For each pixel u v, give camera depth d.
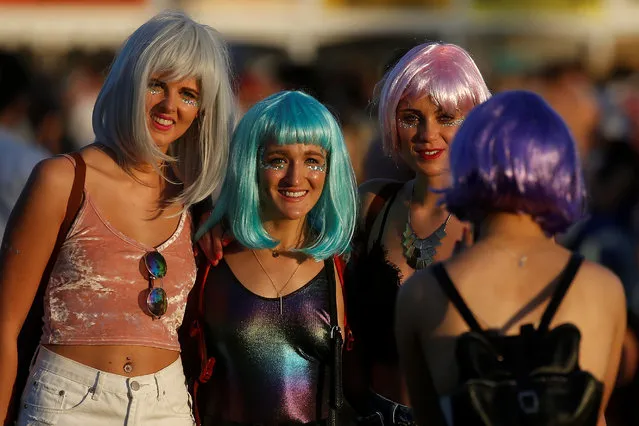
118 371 7.25
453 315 5.94
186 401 7.71
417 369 6.23
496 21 23.88
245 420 7.84
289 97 7.97
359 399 8.42
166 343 7.49
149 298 7.38
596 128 22.36
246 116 8.01
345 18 23.92
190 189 7.88
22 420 7.26
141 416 7.26
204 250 7.99
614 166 15.16
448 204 6.11
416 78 8.19
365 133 17.66
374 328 8.38
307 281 7.99
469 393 5.70
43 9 23.56
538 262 5.97
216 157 7.91
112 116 7.51
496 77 24.27
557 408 5.64
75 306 7.27
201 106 7.75
